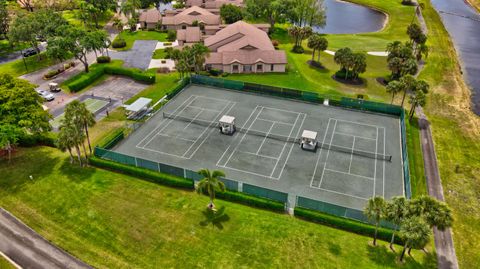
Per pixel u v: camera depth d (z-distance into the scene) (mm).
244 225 49469
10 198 54219
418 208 42625
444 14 170000
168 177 57125
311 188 57594
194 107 82562
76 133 57656
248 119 77438
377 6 180250
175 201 53844
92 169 61156
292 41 133375
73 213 51406
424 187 58844
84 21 140375
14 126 58781
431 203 42750
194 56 93750
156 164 58500
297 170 61656
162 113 79812
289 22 153625
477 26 152625
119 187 56688
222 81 91375
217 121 76625
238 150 66875
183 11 149375
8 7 137875
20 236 47719
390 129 74188
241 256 44812
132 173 59594
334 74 101125
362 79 97812
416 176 61250
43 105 82938
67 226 49375
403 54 93250
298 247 46062
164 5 195250
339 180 59469
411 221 41125
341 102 82375
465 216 53438
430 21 152875
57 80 96688
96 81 96312
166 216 50938
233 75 100938
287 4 138875
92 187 56375
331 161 64062
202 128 74062
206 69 102562
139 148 67500
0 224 49562
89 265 43844
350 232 49188
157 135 71625
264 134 71938
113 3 153000
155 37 133875
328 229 49438
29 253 45250
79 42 98688
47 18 114000
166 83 94938
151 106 82562
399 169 62312
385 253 45625
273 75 100688
